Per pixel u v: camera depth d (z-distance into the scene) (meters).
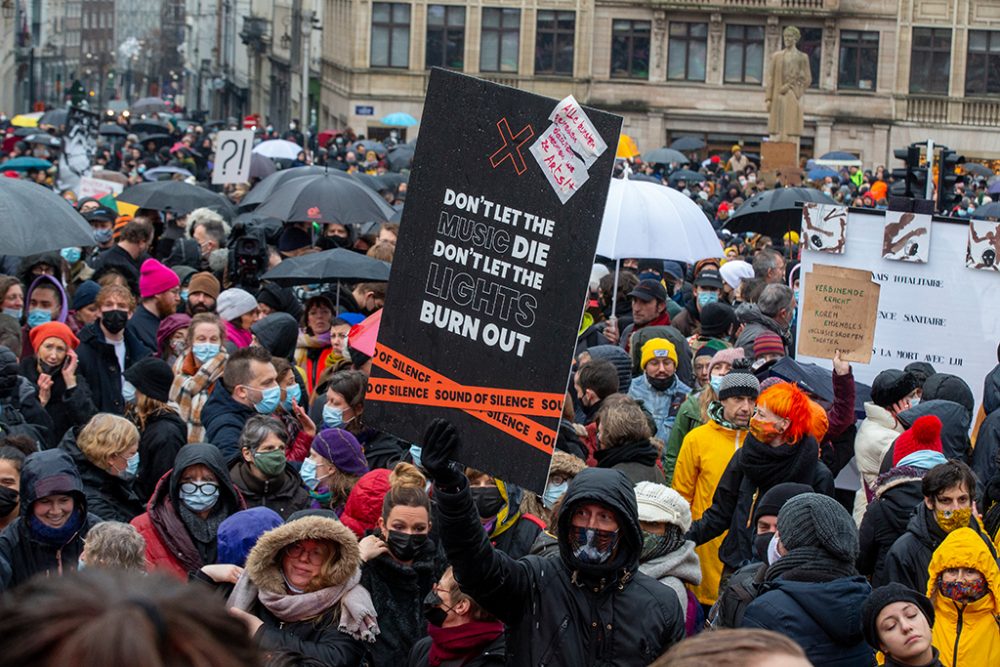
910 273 10.66
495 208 4.77
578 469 7.41
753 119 62.59
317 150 44.50
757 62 62.62
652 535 6.58
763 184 37.31
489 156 4.78
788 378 9.86
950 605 6.40
